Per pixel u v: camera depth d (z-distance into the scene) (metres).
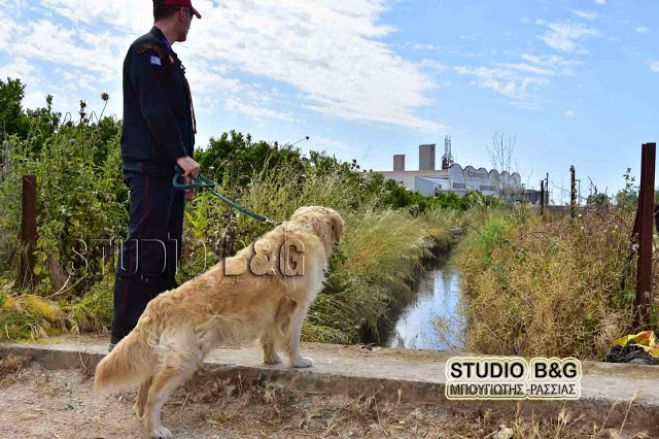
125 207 6.46
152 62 3.52
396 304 8.46
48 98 8.01
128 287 3.75
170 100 3.66
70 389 3.75
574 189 8.33
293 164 8.84
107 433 3.18
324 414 3.37
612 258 5.46
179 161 3.52
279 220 6.39
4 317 4.50
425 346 6.16
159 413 3.09
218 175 8.42
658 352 4.25
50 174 5.85
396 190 20.05
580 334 4.63
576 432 3.09
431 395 3.33
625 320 4.82
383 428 3.23
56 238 5.58
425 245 12.71
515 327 5.06
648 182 4.71
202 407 3.51
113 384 3.03
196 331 3.12
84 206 5.71
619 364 3.87
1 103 8.59
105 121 8.17
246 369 3.63
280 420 3.36
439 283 10.66
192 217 6.23
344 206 7.84
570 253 5.66
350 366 3.71
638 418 3.07
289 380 3.54
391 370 3.61
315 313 5.96
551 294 4.93
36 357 4.08
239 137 9.77
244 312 3.28
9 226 5.70
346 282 6.72
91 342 4.36
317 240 3.70
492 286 6.02
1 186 5.88
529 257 6.28
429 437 3.13
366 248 8.27
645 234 4.73
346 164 9.50
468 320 6.15
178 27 3.75
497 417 3.24
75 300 5.13
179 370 3.06
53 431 3.20
